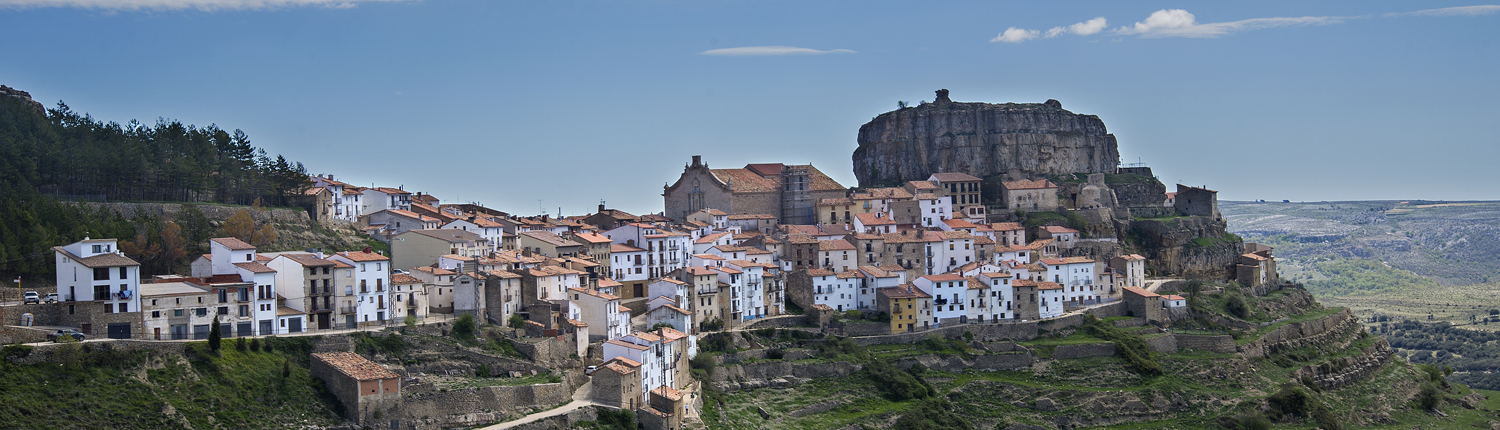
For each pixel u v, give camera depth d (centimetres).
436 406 18625
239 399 17788
